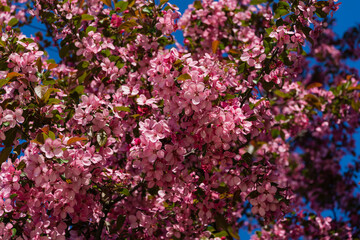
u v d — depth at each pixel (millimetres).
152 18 4074
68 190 2771
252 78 3445
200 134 2879
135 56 4176
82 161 2740
